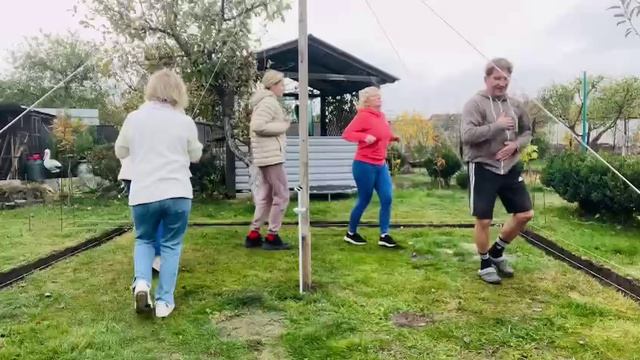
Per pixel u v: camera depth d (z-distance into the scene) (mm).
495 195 3756
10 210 8039
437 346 2688
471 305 3301
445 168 10883
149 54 8211
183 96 3328
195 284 3732
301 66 3412
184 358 2549
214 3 8062
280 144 4762
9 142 10805
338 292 3555
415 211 7477
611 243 5098
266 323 3012
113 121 12000
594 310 3197
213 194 9242
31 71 25453
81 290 3637
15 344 2695
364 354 2588
